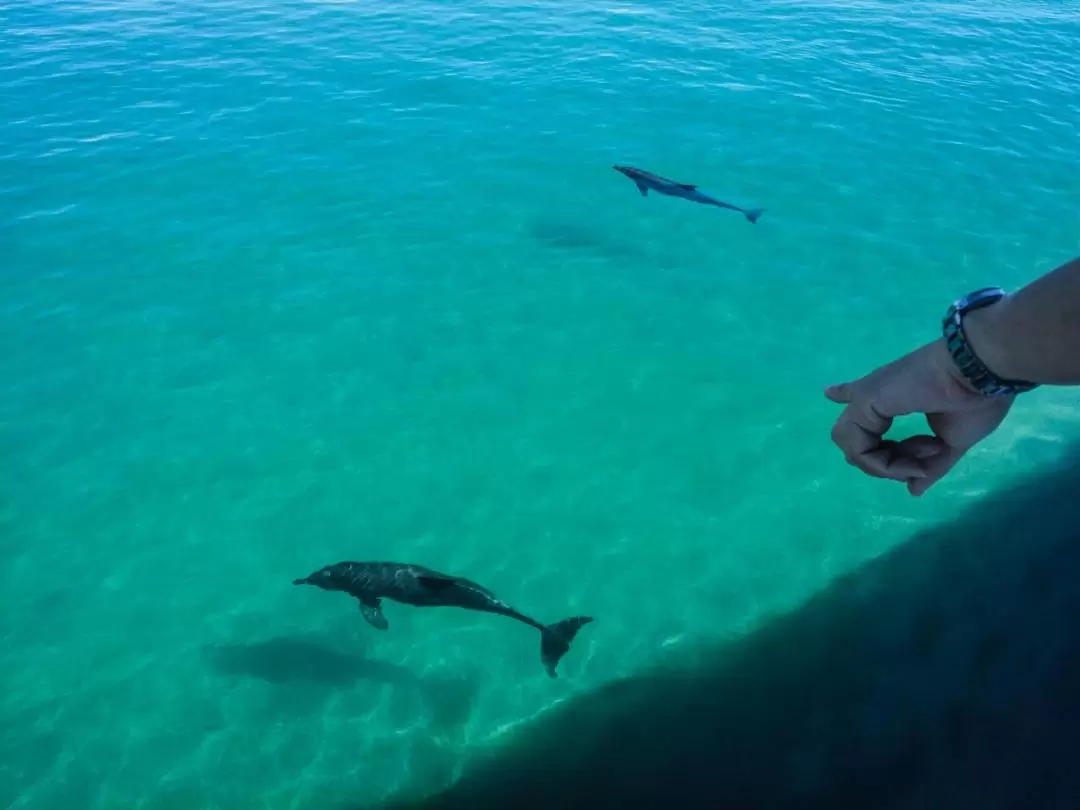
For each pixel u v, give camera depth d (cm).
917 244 1645
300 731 911
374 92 2186
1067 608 1003
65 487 1172
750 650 980
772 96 2205
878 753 862
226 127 2005
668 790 841
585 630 1008
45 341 1402
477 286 1546
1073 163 1912
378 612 898
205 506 1152
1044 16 2833
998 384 276
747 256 1625
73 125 1989
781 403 1319
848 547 1102
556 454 1235
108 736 906
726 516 1146
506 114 2094
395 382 1348
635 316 1484
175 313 1468
